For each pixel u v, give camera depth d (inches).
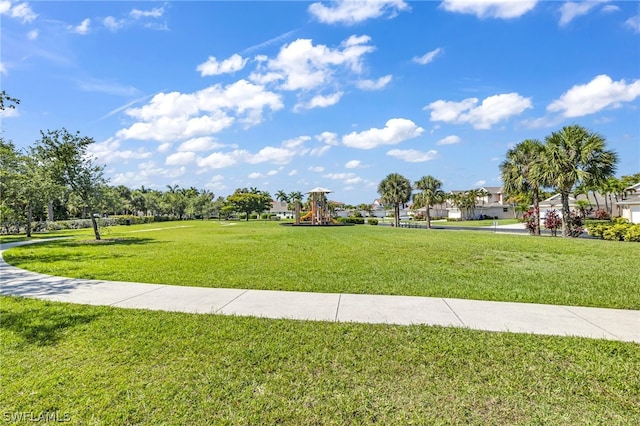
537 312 212.4
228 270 362.0
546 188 887.1
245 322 195.2
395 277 319.0
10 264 426.0
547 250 527.8
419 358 148.5
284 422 107.3
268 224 1908.2
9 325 194.2
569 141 784.3
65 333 181.2
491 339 167.9
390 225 1819.6
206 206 3152.1
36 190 828.0
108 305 234.5
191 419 108.7
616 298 242.1
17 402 117.7
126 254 514.9
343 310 218.1
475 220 2512.3
